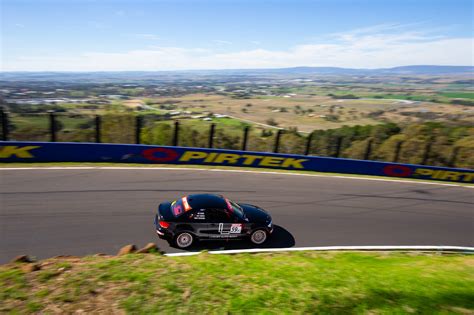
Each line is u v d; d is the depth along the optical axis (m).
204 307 5.90
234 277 7.24
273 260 9.05
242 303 6.10
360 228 12.60
